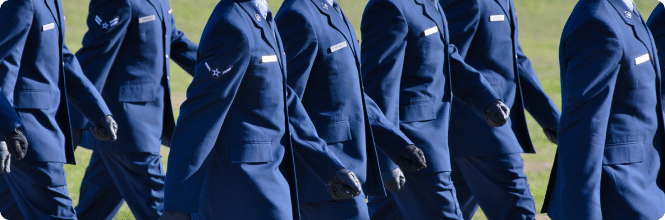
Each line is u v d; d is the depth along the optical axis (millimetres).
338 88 17578
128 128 22562
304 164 17484
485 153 21219
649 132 19438
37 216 20219
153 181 22828
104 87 22688
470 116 21375
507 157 21250
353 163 17609
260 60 15570
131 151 22562
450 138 21594
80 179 30188
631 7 19516
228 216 15641
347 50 17828
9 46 18891
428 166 19781
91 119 20469
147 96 22891
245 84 15578
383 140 18000
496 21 21719
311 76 17547
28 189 20062
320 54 17422
